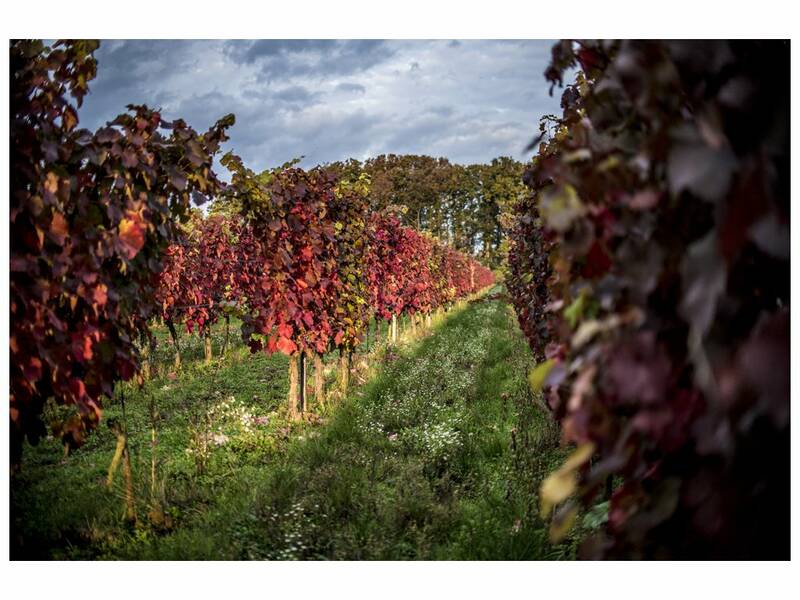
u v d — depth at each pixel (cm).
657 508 150
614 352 130
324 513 399
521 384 734
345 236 814
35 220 303
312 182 710
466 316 2064
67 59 310
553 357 221
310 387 848
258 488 448
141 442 598
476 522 369
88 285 331
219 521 398
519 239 685
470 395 729
